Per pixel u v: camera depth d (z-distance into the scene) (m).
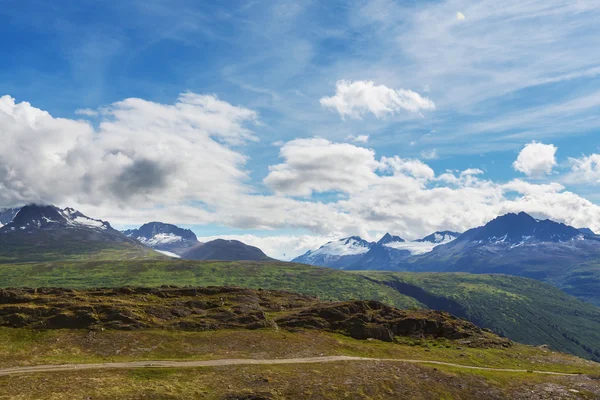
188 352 100.69
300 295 184.50
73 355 93.25
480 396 89.06
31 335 101.94
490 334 148.00
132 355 95.94
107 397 70.50
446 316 155.00
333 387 84.31
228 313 130.38
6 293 123.00
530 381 97.94
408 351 118.44
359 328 132.25
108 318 113.75
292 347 110.31
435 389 89.56
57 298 127.94
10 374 78.62
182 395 74.62
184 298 145.50
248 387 80.56
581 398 89.12
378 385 87.56
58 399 68.12
